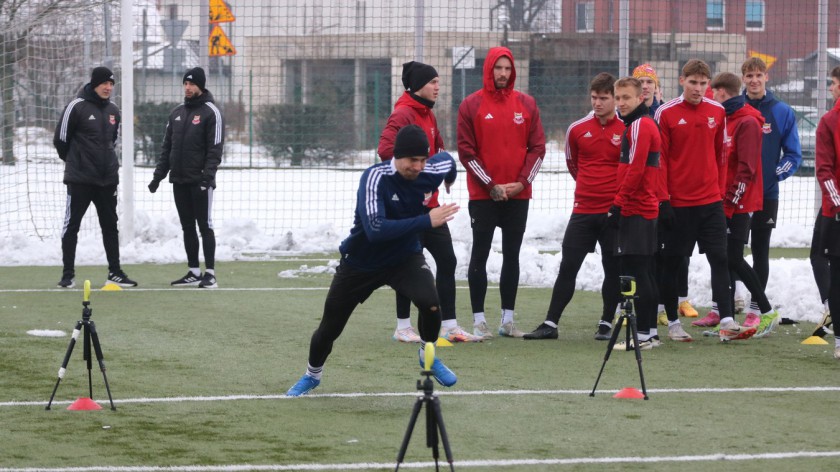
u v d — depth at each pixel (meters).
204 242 21.34
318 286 21.66
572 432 10.51
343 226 33.06
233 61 48.47
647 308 15.20
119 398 11.93
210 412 11.30
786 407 11.64
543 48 38.09
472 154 15.95
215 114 21.11
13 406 11.48
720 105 15.89
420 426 10.75
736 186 16.14
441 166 11.78
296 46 48.09
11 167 35.72
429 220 11.15
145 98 39.97
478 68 43.47
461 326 17.41
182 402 11.77
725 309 15.89
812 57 35.88
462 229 27.66
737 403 11.83
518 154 16.05
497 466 9.32
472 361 14.30
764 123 17.64
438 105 42.97
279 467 9.23
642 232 15.02
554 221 29.52
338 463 9.38
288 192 39.50
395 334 15.84
